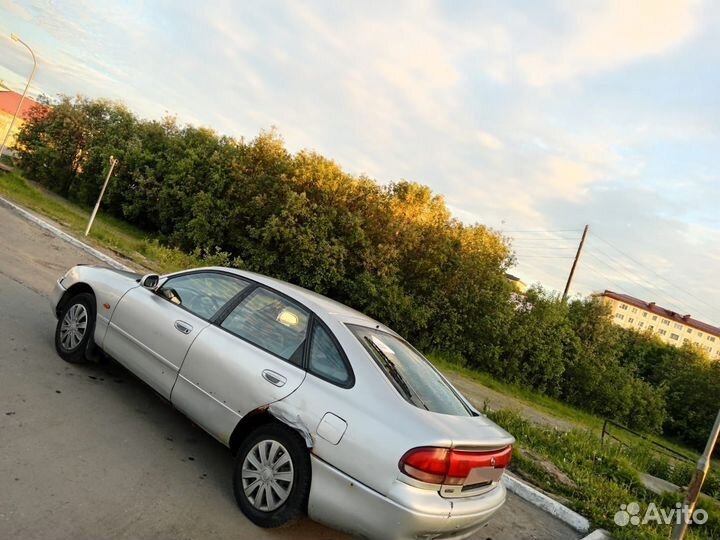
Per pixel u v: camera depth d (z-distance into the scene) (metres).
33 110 46.66
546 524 5.53
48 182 44.41
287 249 28.95
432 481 3.01
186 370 4.01
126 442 3.97
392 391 3.35
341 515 3.09
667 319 104.81
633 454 9.91
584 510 6.09
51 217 17.05
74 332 5.05
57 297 5.31
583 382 30.66
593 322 32.56
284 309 3.97
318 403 3.34
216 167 33.19
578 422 22.14
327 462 3.18
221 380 3.77
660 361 50.06
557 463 7.67
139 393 4.96
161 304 4.46
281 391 3.49
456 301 28.61
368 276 27.28
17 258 9.16
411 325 27.67
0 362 4.56
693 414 37.06
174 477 3.72
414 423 3.14
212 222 32.19
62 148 43.22
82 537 2.77
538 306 30.00
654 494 7.56
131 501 3.26
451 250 28.75
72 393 4.46
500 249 30.02
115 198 39.41
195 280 4.57
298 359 3.63
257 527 3.43
